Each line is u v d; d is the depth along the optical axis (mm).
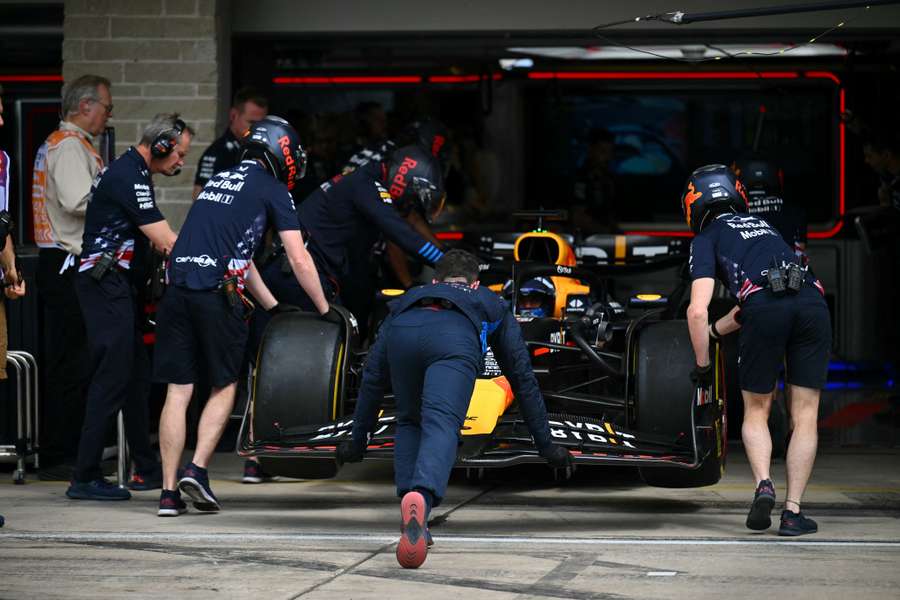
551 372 23828
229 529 20328
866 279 44781
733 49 40625
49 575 17250
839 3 21984
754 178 29672
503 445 20453
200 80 32719
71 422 25594
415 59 44188
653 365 21594
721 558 18203
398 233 24984
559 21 35156
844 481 24938
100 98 25047
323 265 25391
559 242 26484
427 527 19125
